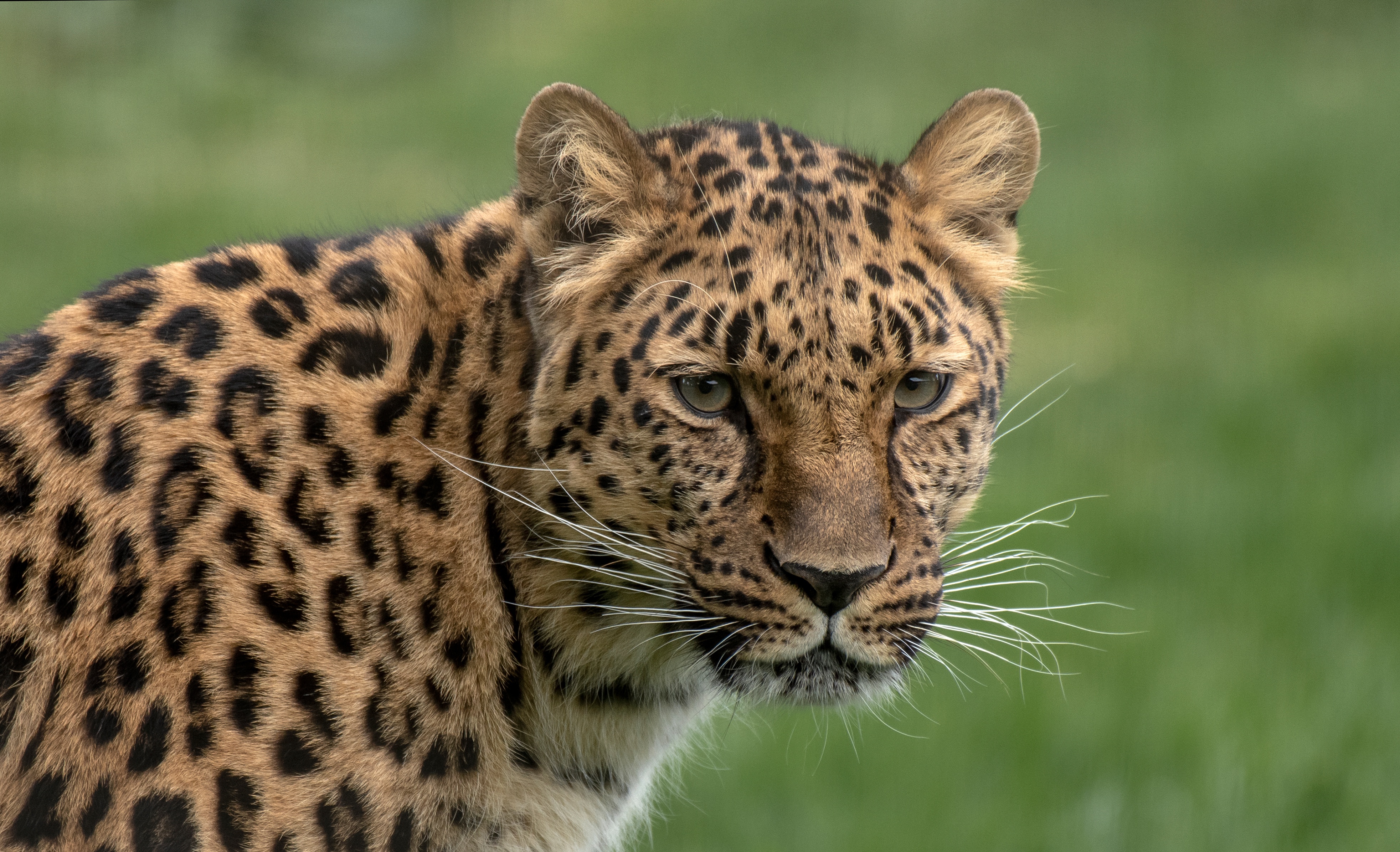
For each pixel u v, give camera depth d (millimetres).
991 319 9898
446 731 9164
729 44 48219
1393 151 38312
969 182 10016
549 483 9148
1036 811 15289
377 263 9469
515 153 9539
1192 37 46250
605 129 9148
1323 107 41094
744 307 8805
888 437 9203
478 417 9250
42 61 47781
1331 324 28438
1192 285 31938
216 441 8875
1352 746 15633
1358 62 44156
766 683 9398
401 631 9000
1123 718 16312
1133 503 21562
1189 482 22250
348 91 49250
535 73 48219
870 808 15453
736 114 42625
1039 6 49125
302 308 9258
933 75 45438
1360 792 15008
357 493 8984
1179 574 19688
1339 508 20938
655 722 10211
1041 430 24781
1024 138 10219
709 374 8883
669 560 9227
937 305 9211
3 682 8781
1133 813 14859
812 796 15719
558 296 9070
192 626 8625
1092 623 18484
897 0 49594
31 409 9016
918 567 9320
